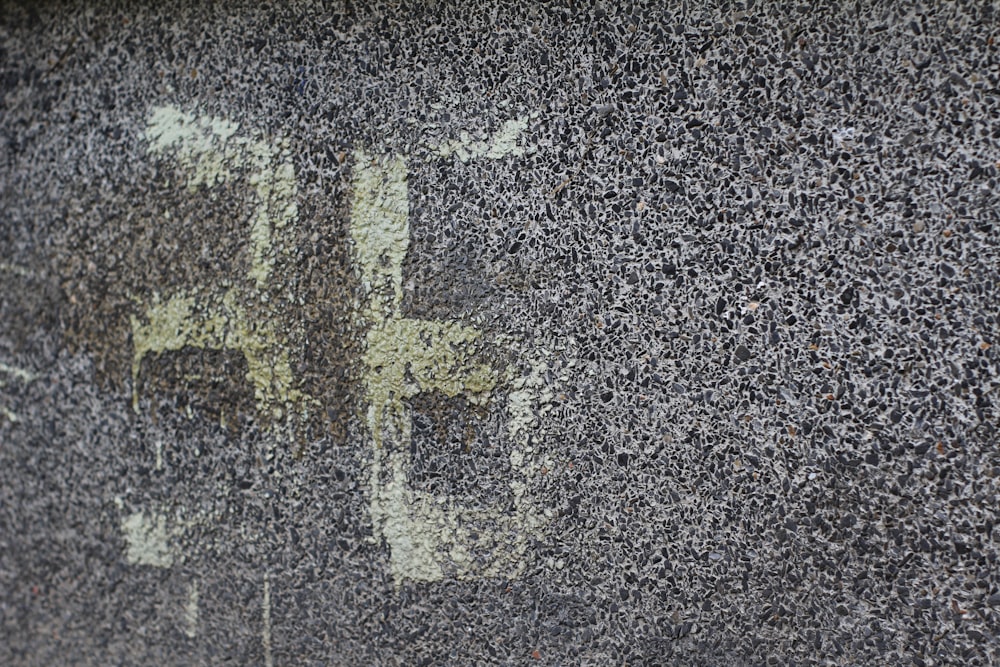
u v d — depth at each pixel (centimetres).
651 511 66
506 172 67
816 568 65
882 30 63
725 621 65
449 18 67
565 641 67
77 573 73
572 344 67
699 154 65
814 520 65
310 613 69
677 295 66
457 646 68
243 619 70
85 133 72
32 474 73
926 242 63
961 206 63
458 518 68
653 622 66
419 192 68
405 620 68
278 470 69
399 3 68
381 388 68
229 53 70
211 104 70
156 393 71
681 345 66
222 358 70
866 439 64
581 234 66
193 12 70
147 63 71
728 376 65
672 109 65
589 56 66
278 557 70
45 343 73
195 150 70
